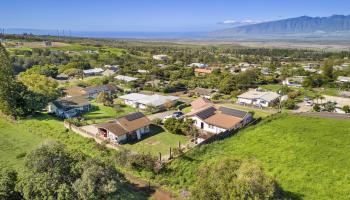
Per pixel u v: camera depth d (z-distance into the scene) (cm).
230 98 9431
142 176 3797
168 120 5809
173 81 11562
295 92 9675
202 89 10088
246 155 4378
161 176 3788
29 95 6481
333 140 4953
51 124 5744
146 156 3975
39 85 7688
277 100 8719
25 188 2639
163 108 7688
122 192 3072
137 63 16400
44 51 16262
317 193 3372
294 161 4169
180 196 3359
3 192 2666
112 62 16325
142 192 3425
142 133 5553
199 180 2888
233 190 2561
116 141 5056
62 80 11888
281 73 14550
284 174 3800
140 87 10694
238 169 2777
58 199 2562
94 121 6347
